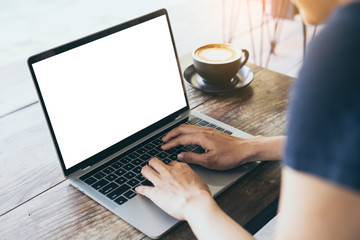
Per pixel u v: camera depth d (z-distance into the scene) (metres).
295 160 0.32
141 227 0.67
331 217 0.32
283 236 0.37
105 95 0.85
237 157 0.80
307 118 0.31
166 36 0.96
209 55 1.11
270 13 3.61
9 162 0.87
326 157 0.30
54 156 0.89
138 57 0.91
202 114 1.02
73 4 4.34
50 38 3.47
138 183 0.78
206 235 0.61
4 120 1.03
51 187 0.79
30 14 4.13
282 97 1.10
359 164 0.29
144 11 3.95
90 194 0.75
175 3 4.14
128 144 0.89
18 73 2.63
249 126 0.97
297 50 3.05
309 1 0.40
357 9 0.29
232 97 1.10
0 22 3.94
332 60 0.29
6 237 0.68
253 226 0.72
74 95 0.80
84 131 0.82
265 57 2.96
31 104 1.12
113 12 3.97
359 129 0.28
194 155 0.81
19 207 0.74
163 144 0.90
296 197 0.34
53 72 0.77
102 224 0.69
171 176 0.73
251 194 0.76
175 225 0.68
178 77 1.00
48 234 0.68
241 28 3.46
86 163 0.82
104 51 0.85
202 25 3.56
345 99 0.29
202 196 0.68
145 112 0.93
